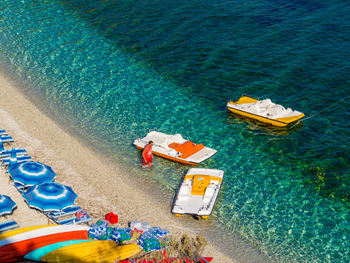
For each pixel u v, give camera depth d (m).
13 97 31.31
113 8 48.69
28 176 19.64
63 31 42.97
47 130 27.62
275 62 37.50
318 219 21.20
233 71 36.53
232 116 30.75
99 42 41.19
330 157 26.19
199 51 39.62
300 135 28.50
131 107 31.30
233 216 21.22
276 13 46.06
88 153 25.69
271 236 20.02
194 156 25.00
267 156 26.33
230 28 43.34
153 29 43.75
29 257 15.37
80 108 30.78
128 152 26.27
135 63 37.78
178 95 33.28
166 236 18.92
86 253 16.09
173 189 23.12
